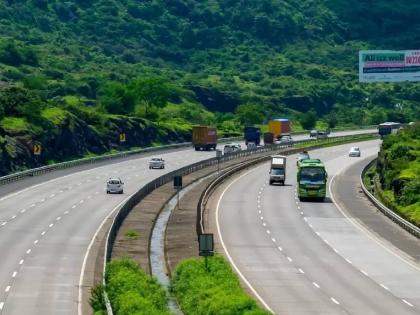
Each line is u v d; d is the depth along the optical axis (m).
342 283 107.31
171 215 164.50
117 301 82.62
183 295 93.56
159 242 136.88
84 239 133.12
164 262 120.69
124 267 97.38
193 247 129.75
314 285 105.88
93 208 169.38
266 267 117.50
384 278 111.12
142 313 76.69
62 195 188.88
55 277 104.00
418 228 147.62
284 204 183.50
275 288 103.69
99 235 137.38
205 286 92.19
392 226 157.12
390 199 189.00
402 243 139.25
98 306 85.94
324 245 136.38
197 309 85.38
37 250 122.69
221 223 157.00
